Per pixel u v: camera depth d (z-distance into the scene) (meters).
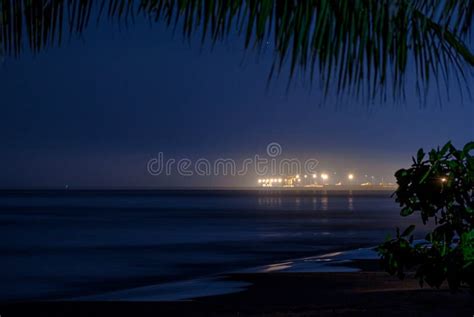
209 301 14.57
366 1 1.73
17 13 1.66
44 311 13.52
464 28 1.83
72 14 1.61
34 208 115.06
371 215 85.81
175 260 28.91
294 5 1.65
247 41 1.61
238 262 27.94
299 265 22.38
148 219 72.50
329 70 1.68
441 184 3.55
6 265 27.03
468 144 3.57
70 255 31.52
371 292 13.86
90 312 13.34
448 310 10.67
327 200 198.75
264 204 148.25
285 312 12.40
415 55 1.80
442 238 3.68
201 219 72.81
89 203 158.62
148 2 1.61
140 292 16.69
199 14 1.61
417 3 1.77
